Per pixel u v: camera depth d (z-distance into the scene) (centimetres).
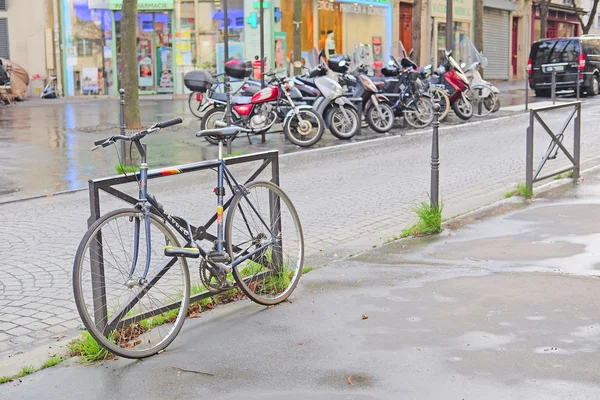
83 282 485
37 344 484
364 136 1612
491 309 493
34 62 2827
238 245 525
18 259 707
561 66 2609
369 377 396
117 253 456
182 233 478
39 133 1680
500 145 1409
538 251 638
